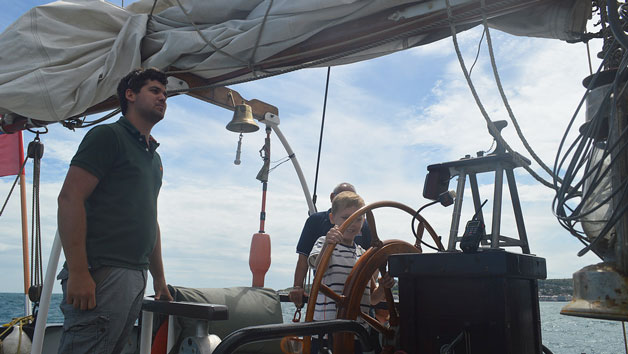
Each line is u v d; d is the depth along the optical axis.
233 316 2.75
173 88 3.04
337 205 2.39
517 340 1.59
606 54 1.64
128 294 1.84
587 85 1.71
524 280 1.75
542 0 2.16
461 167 1.90
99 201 1.85
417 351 1.68
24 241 4.77
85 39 3.10
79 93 2.98
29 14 3.05
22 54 3.00
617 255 1.47
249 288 3.09
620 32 1.39
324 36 2.60
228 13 2.93
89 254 1.78
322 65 3.06
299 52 2.71
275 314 2.98
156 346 2.51
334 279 2.33
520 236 1.95
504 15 2.44
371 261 2.09
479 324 1.56
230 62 2.88
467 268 1.58
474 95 1.96
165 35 3.04
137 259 1.90
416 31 2.35
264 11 2.74
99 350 1.74
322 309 2.36
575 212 1.61
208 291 2.79
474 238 1.58
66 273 1.81
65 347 1.73
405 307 1.73
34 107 2.94
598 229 1.61
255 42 2.72
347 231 2.36
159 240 2.33
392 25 2.40
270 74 2.78
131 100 2.08
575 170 1.62
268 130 4.21
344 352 1.93
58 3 3.06
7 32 3.08
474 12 2.15
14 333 3.43
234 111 3.86
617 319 1.41
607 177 1.63
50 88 2.90
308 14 2.55
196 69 2.96
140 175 1.96
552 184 1.92
